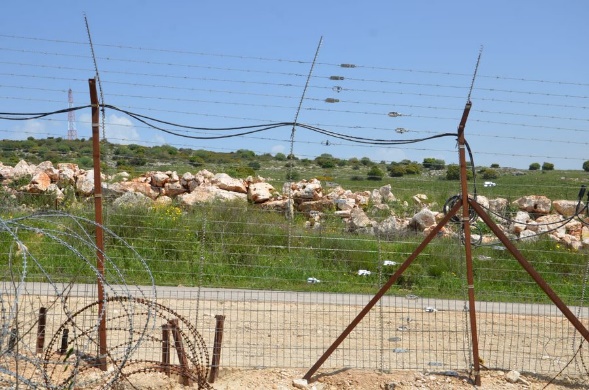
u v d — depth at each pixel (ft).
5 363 24.98
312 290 43.93
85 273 40.81
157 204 55.83
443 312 39.50
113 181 66.64
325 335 33.42
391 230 57.93
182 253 45.75
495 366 29.76
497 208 67.67
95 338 28.32
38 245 41.73
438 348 32.32
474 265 48.39
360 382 27.14
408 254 47.73
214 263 45.34
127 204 49.08
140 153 77.82
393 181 80.12
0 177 69.72
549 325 37.63
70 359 26.02
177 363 28.07
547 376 28.91
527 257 50.72
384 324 36.14
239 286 43.91
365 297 42.55
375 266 47.29
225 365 28.09
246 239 47.34
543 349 32.53
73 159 95.55
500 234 27.86
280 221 52.37
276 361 29.04
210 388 24.93
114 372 23.26
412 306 40.75
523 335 35.32
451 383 27.53
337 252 47.88
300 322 35.35
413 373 28.04
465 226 28.14
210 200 63.46
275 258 46.75
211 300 38.11
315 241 48.24
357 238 48.98
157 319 33.81
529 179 82.84
